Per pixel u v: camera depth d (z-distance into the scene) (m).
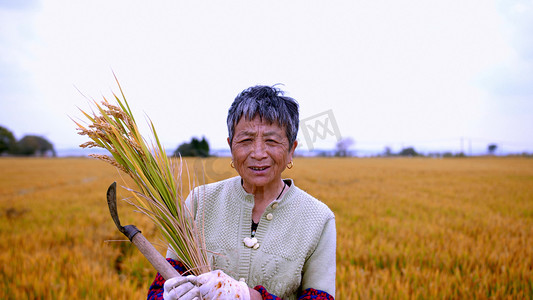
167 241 1.35
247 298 1.10
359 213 9.95
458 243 6.25
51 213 10.37
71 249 6.05
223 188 1.45
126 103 1.30
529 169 33.47
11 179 24.77
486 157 57.75
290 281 1.25
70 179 25.28
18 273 4.78
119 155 1.26
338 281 4.53
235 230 1.33
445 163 44.94
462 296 4.12
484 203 12.31
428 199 13.20
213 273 1.12
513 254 5.62
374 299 3.88
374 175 25.69
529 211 10.62
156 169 1.32
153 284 1.30
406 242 6.60
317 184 18.62
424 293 4.07
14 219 9.28
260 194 1.38
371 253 5.62
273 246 1.27
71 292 4.07
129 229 1.21
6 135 76.44
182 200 1.31
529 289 4.34
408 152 65.69
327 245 1.31
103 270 4.95
